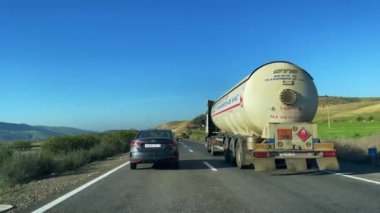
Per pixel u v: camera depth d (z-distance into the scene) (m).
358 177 15.69
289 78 17.73
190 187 13.69
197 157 28.56
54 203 11.04
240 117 20.03
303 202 10.70
